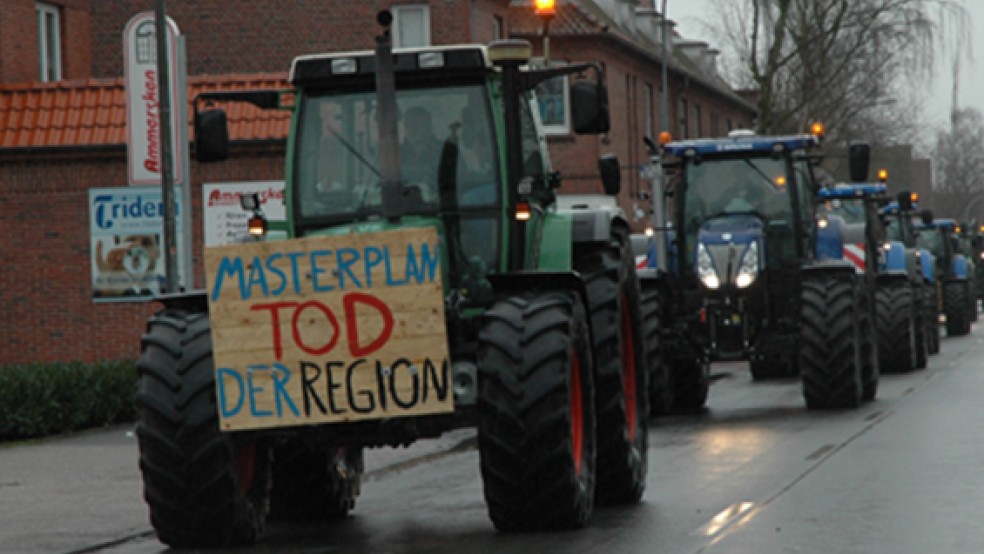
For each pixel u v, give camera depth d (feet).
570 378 62.18
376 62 66.03
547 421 61.11
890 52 325.42
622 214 77.87
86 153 162.81
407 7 225.56
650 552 58.03
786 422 111.96
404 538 64.80
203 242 161.89
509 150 67.97
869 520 64.75
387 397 60.95
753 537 61.00
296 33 223.71
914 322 175.73
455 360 64.75
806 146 126.72
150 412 62.44
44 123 165.27
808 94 330.95
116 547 65.51
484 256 67.92
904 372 168.25
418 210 67.92
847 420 111.75
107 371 123.75
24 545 65.82
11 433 112.06
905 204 190.39
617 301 71.46
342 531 68.54
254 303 61.26
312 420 61.16
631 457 71.05
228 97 70.13
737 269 123.24
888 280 168.96
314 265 61.00
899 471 80.89
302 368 61.16
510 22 293.02
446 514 72.28
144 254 160.97
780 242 125.80
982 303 442.91
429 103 68.59
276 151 161.38
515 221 67.56
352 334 60.90
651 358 123.03
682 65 367.25
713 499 72.54
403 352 60.80
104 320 164.45
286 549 63.21
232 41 223.71
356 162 69.05
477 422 64.75
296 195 69.10
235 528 63.26
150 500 62.85
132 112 124.47
